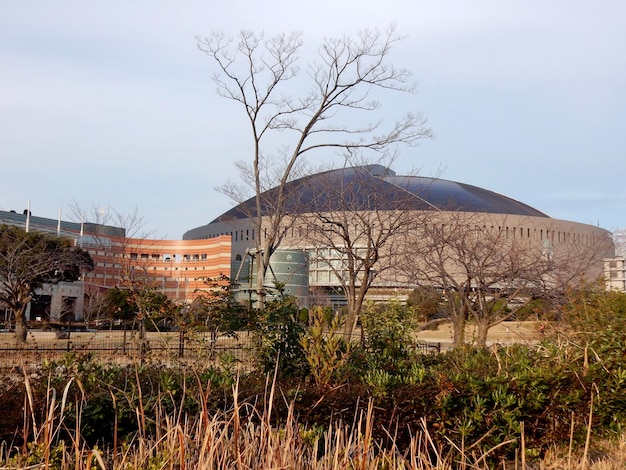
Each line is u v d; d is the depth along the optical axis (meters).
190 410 5.95
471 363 8.45
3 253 30.66
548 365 7.65
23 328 23.56
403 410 6.50
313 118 23.47
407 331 16.22
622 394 7.59
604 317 10.86
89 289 49.22
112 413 5.75
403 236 23.70
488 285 17.81
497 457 6.45
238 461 3.78
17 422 5.33
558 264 20.64
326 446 4.66
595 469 6.44
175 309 9.29
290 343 8.70
